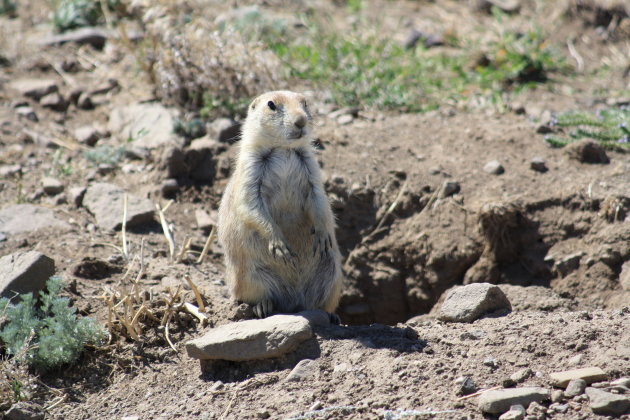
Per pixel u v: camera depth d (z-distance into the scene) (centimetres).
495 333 1034
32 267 1173
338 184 1661
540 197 1541
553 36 2405
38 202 1593
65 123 1934
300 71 2088
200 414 955
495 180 1616
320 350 1034
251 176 1195
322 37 2245
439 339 1043
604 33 2388
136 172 1731
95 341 1115
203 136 1836
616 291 1344
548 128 1772
